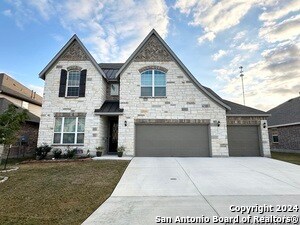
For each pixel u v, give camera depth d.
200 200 5.89
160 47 16.20
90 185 7.55
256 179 8.33
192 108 15.17
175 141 14.84
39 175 9.07
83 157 14.44
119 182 7.95
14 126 10.29
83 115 15.38
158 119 15.05
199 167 10.65
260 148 15.19
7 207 5.51
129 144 14.70
